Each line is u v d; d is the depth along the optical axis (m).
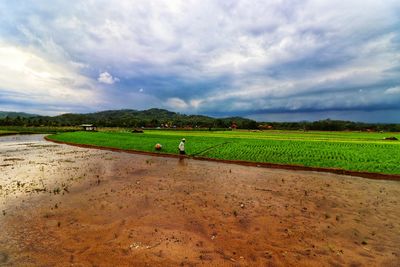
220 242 7.22
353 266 6.14
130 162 21.44
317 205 10.48
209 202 10.68
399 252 6.80
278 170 18.33
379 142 37.97
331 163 19.77
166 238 7.40
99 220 8.66
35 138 54.31
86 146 35.81
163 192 12.10
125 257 6.39
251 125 138.00
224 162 22.05
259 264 6.16
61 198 11.03
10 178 14.91
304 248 6.96
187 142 36.38
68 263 6.12
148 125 137.88
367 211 9.85
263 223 8.57
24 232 7.70
